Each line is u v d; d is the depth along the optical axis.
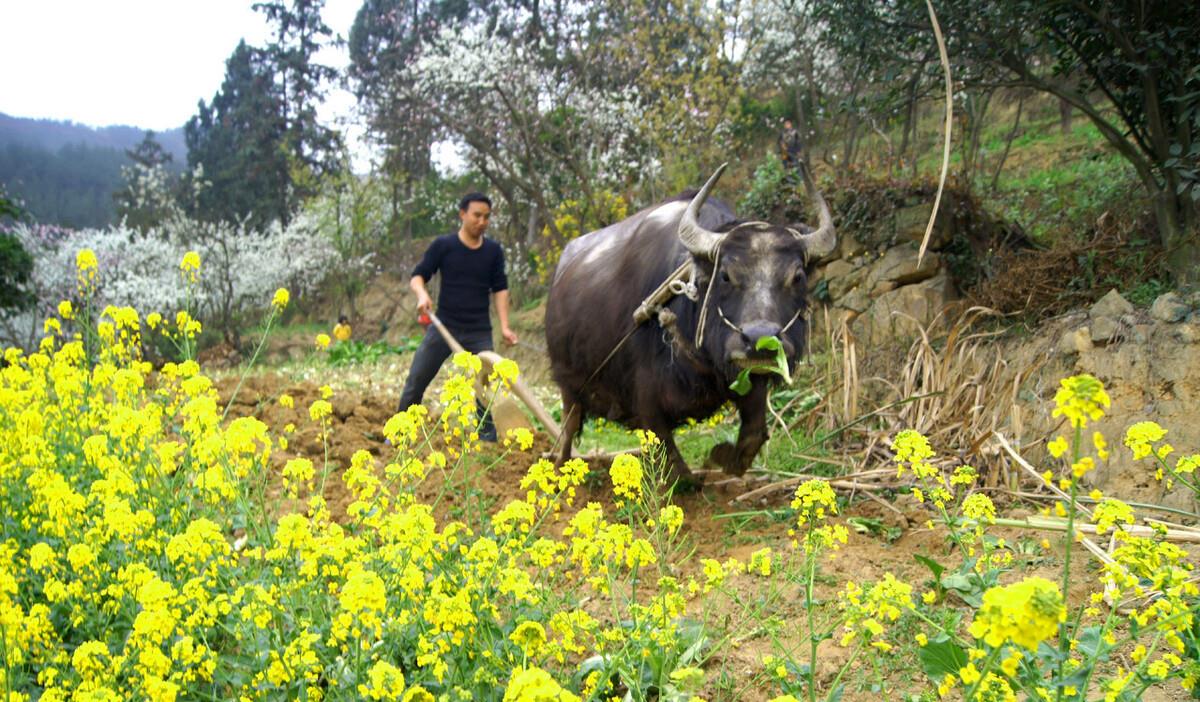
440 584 2.86
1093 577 3.93
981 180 11.52
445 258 7.88
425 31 35.66
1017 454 5.41
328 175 31.34
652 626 2.80
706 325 5.09
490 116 18.97
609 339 6.03
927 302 8.10
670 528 3.21
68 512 3.26
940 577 3.82
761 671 3.31
